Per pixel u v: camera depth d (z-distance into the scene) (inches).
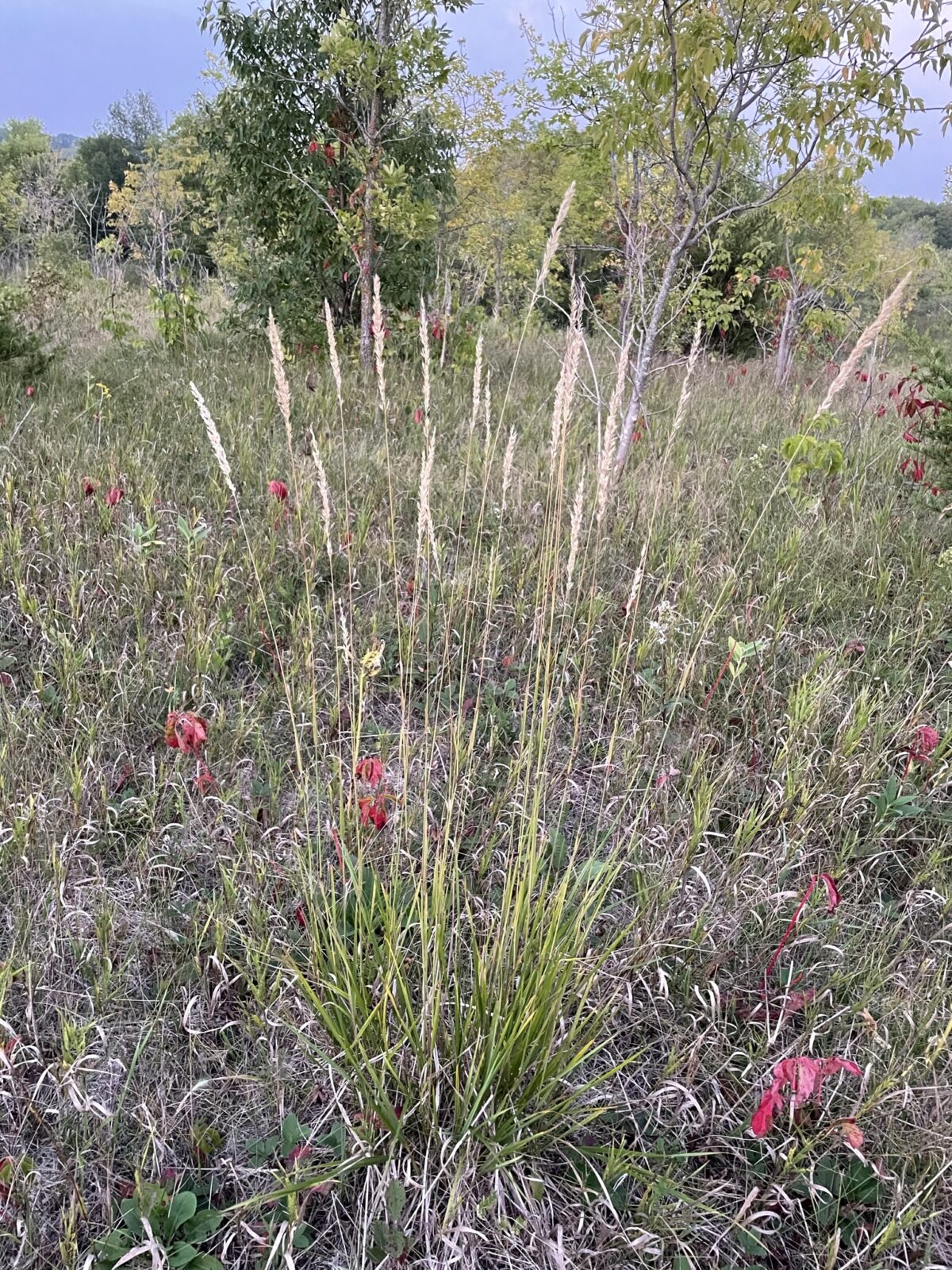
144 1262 61.1
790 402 314.3
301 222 321.1
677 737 119.7
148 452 198.5
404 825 93.4
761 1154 71.9
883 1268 62.7
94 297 512.1
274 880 91.7
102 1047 75.5
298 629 125.6
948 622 148.3
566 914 85.4
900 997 82.6
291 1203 61.3
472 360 321.1
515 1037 65.3
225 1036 77.9
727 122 184.9
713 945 86.7
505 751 114.5
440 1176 64.4
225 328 366.9
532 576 149.3
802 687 116.4
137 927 86.7
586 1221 66.8
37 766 103.2
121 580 139.3
